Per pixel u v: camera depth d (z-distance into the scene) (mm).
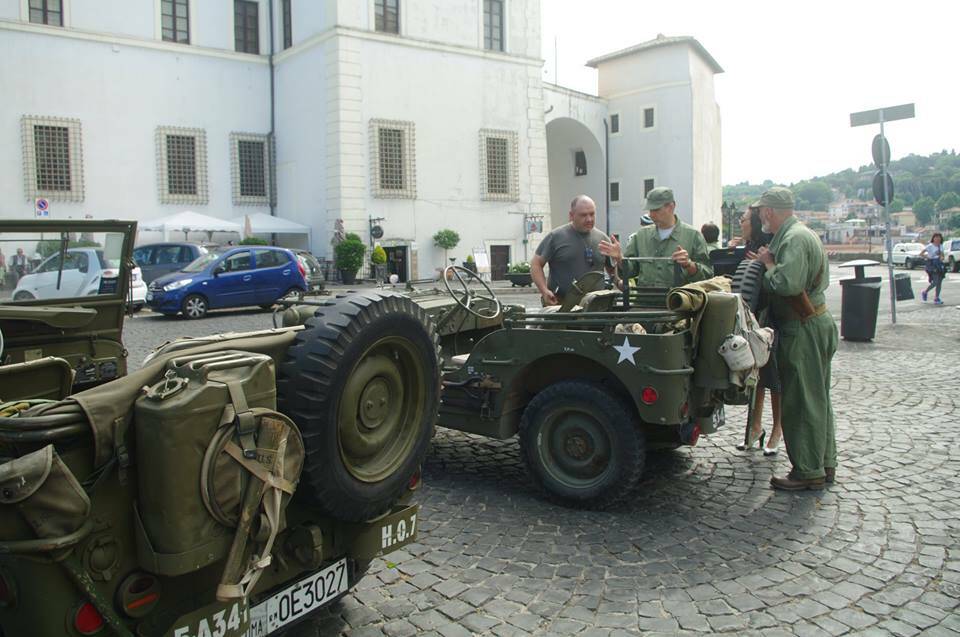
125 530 2152
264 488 2266
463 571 3879
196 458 2115
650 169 39719
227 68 28266
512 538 4316
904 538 4203
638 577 3781
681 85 38562
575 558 4023
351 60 26531
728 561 3953
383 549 3066
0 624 2111
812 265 4859
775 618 3346
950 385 8242
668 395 4430
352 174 26828
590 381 4883
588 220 6199
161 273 20250
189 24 27375
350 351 2693
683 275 5770
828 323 4949
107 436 2066
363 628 3305
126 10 25812
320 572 2844
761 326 5133
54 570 2012
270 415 2287
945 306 18000
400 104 27906
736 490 5082
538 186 31906
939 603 3457
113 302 4652
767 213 5098
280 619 2691
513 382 5090
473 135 29922
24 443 1992
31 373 2912
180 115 27203
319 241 27797
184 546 2102
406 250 28359
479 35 29844
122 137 25906
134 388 2168
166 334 13852
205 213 27922
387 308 2879
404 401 3148
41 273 4277
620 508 4785
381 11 27406
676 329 4750
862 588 3617
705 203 41750
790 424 5031
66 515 1945
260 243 25375
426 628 3303
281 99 29078
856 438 6207
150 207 26578
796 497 4910
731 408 7602
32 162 24125
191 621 2275
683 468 5582
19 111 23953
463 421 5328
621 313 4695
